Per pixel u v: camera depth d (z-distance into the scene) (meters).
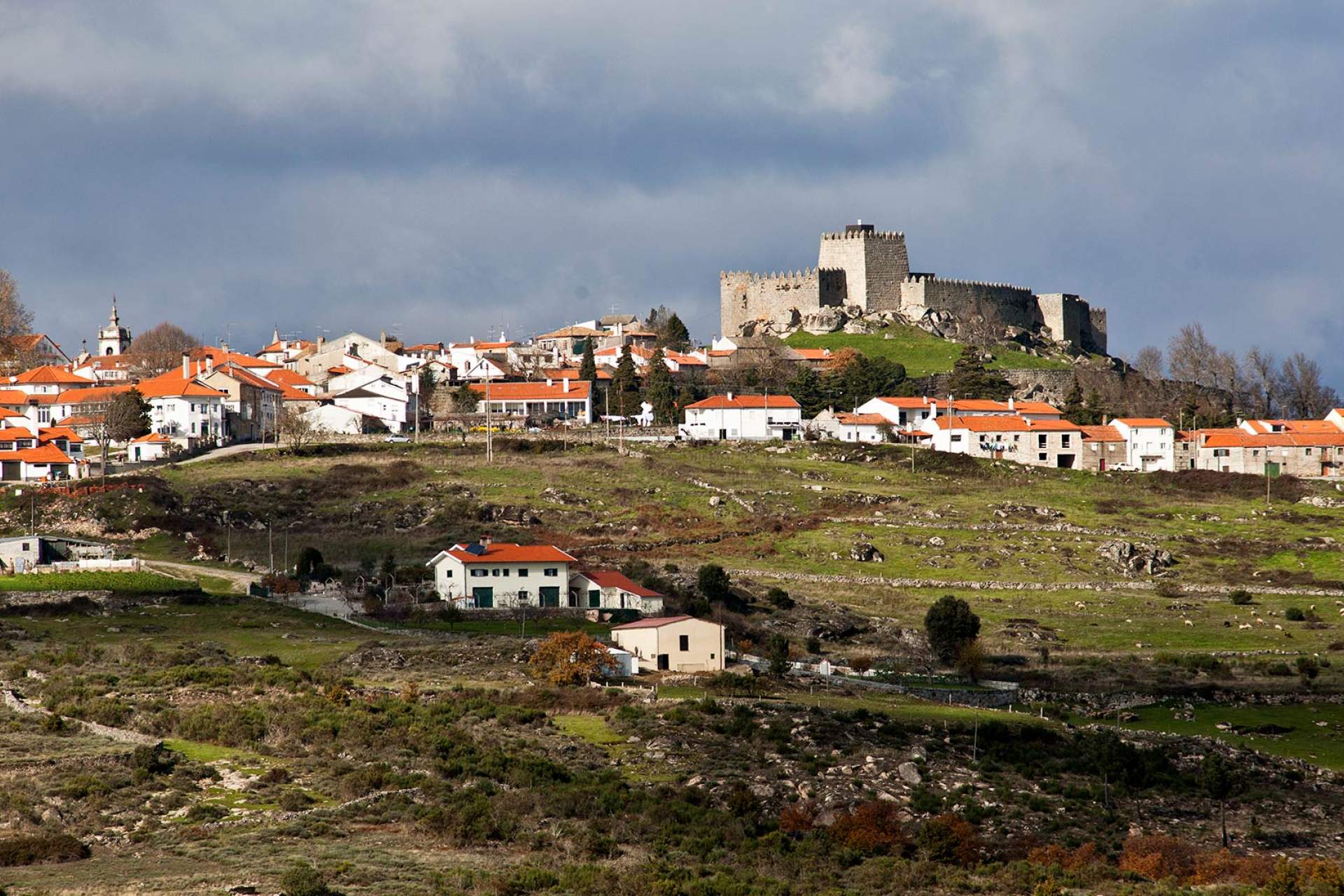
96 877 152.62
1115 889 170.00
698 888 157.38
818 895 161.00
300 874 151.00
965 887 169.25
